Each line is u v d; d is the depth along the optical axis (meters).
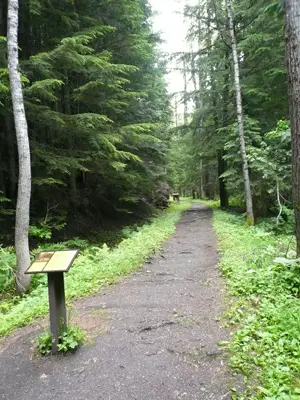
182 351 3.54
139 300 5.25
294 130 5.12
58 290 3.66
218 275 6.36
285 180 11.86
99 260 7.99
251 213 12.43
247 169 12.45
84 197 13.79
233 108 15.07
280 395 2.63
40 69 8.03
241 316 4.26
